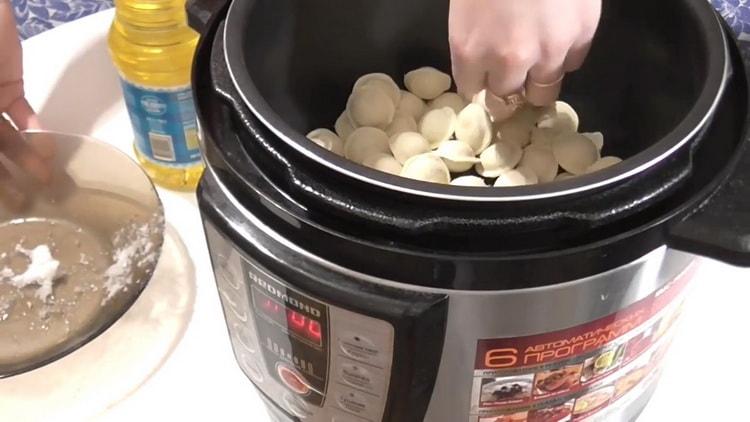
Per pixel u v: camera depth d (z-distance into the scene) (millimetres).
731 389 587
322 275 409
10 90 709
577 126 593
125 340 623
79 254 646
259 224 420
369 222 383
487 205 370
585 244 380
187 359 614
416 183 376
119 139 751
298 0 530
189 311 642
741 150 409
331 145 564
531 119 560
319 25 561
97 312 611
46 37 787
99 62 784
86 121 760
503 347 428
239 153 420
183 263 671
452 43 433
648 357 495
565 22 418
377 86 586
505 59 422
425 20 598
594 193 379
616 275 401
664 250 407
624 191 383
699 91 442
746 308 630
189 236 690
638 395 535
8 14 682
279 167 402
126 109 757
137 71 655
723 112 434
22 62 726
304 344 451
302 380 482
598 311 420
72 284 627
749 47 479
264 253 417
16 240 654
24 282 626
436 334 415
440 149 553
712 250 389
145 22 635
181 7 637
